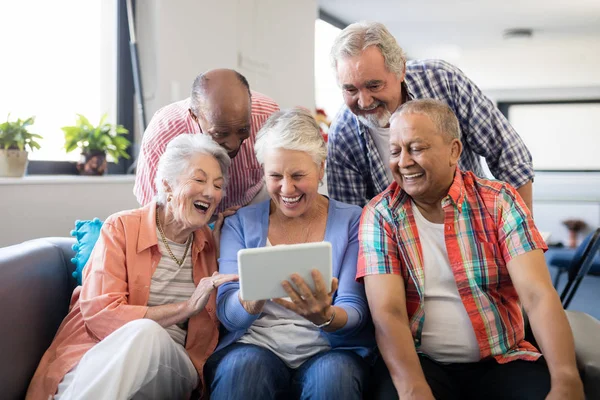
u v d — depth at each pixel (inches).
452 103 84.2
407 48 290.8
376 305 63.2
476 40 276.7
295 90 187.3
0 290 65.7
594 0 209.8
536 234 62.9
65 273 80.2
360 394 59.7
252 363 60.5
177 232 70.4
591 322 74.0
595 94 290.4
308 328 66.3
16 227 94.3
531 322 60.3
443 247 65.7
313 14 194.1
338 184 90.9
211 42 145.6
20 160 98.9
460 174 67.1
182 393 67.2
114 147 123.3
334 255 68.5
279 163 65.7
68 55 124.9
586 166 296.8
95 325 65.6
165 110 88.0
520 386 59.1
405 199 67.8
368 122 78.2
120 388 59.6
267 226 71.0
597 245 133.0
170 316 64.7
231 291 66.2
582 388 55.6
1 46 110.6
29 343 69.1
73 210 104.3
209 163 67.7
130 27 127.3
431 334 64.9
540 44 285.3
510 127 85.7
